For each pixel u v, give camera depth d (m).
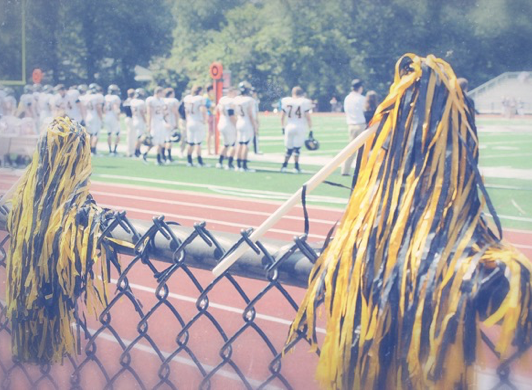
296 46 40.47
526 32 35.03
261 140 22.94
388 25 37.19
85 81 37.81
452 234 1.16
